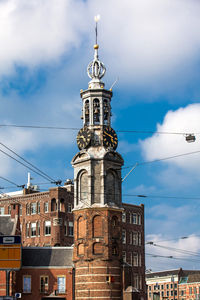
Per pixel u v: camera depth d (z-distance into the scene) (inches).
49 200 4426.7
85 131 3184.1
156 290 7175.2
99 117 3216.0
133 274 4845.0
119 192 3154.5
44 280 3206.2
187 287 6683.1
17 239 2797.7
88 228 3036.4
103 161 3100.4
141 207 5142.7
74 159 3211.1
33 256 3277.6
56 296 3134.8
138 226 5059.1
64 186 4618.6
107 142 3171.8
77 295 3048.7
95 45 3388.3
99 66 3334.2
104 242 3004.4
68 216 4431.6
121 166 3198.8
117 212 3100.4
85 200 3107.8
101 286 2955.2
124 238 4859.7
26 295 3184.1
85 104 3262.8
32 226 4490.7
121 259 3051.2
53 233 4323.3
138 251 4980.3
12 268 2755.9
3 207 4709.6
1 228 3378.4
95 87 3275.1
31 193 4729.3
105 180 3088.1
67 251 3284.9
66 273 3171.8
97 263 2989.7
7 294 2632.9
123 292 3004.4
